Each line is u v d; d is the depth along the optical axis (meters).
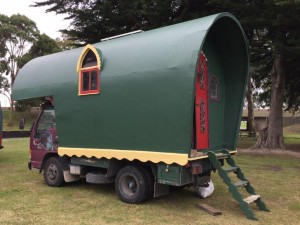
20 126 9.91
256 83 23.84
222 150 7.34
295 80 19.38
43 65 8.95
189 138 6.00
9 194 7.62
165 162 6.24
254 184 8.85
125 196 6.98
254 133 29.17
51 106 8.78
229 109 7.95
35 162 8.97
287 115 59.44
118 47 7.35
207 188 7.48
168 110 6.22
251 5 14.17
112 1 16.81
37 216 6.05
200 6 15.64
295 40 13.69
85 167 8.05
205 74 7.21
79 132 7.72
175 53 6.25
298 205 6.93
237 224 5.73
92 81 7.52
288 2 11.95
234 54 7.79
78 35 18.28
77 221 5.80
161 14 15.17
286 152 16.12
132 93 6.74
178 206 6.75
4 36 43.38
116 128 7.01
